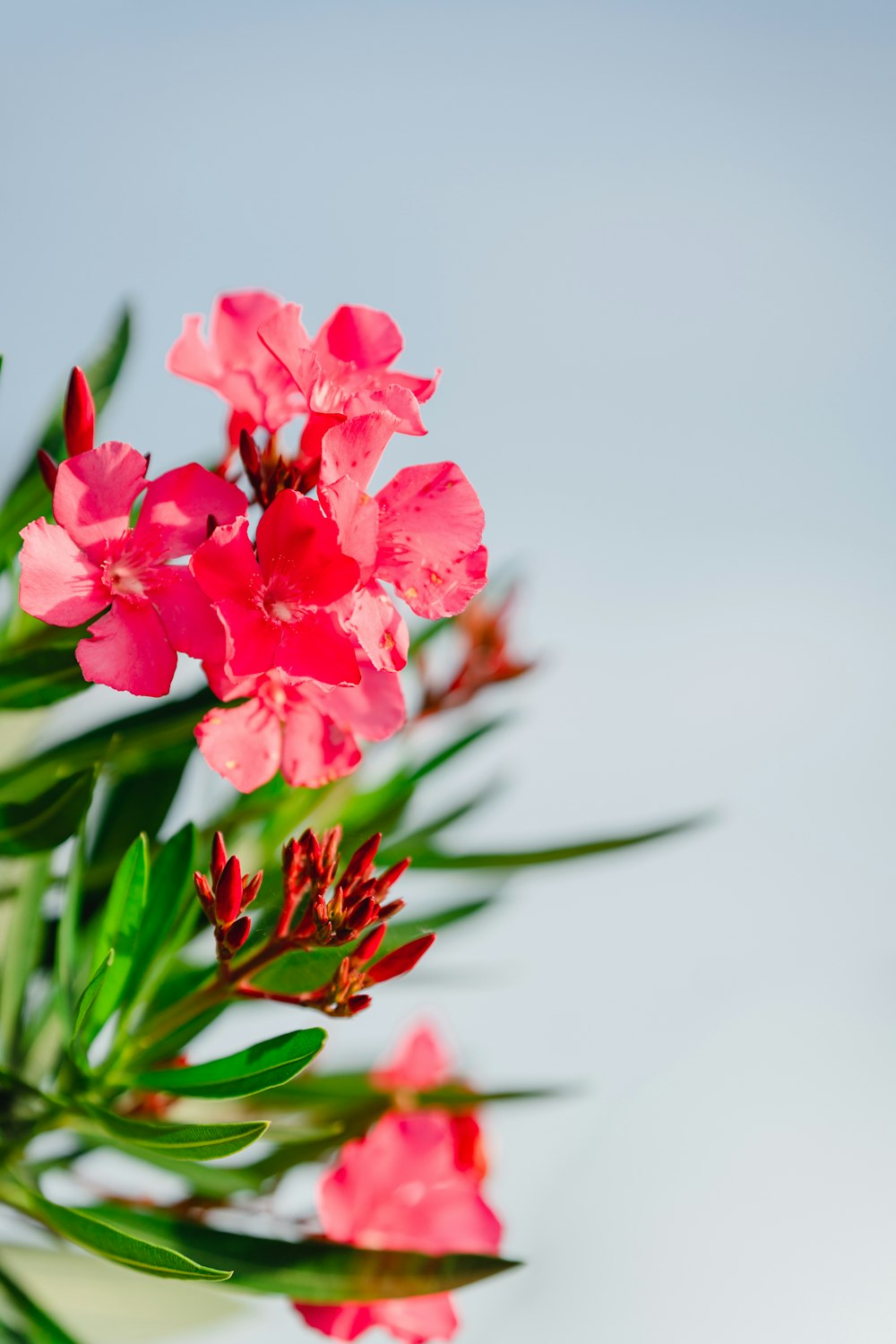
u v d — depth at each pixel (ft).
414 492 2.15
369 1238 2.33
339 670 2.06
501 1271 2.23
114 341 2.39
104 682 2.08
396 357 2.19
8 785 2.29
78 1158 2.37
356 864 2.15
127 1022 2.21
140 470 2.11
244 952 2.19
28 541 2.08
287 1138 2.41
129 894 2.20
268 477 2.15
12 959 2.35
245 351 2.19
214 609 2.09
